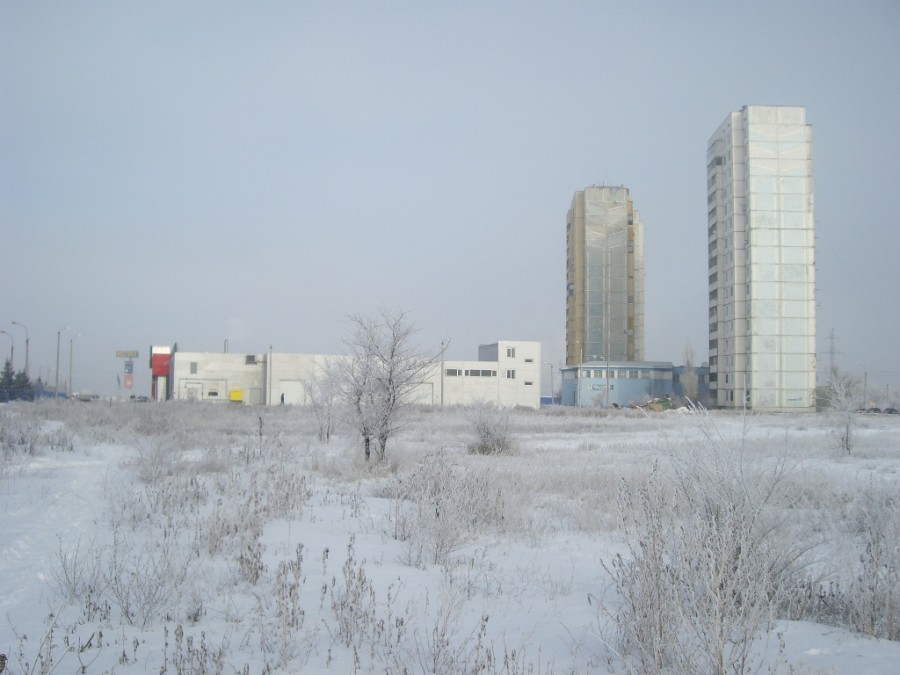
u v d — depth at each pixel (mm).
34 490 15523
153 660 5566
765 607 5938
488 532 12242
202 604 7137
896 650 5742
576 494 16781
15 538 10383
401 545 10570
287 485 15055
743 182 89125
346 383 24859
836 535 8961
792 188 87438
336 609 6766
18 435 25250
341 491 16953
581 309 122000
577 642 6098
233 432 37312
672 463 8383
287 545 10234
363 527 11992
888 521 8352
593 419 58969
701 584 5645
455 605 6801
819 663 5430
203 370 92688
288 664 5488
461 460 22078
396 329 24188
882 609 6758
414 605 6973
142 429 33719
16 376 88062
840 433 28359
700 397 105500
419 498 12266
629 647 5793
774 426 45750
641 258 126125
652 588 5676
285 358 92062
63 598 7422
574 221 124312
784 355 86312
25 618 6762
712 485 7598
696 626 5312
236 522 10945
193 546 9469
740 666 4996
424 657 5648
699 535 6160
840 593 7312
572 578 8586
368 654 5770
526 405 99375
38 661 5367
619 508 9547
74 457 22891
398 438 31812
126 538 10320
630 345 123562
